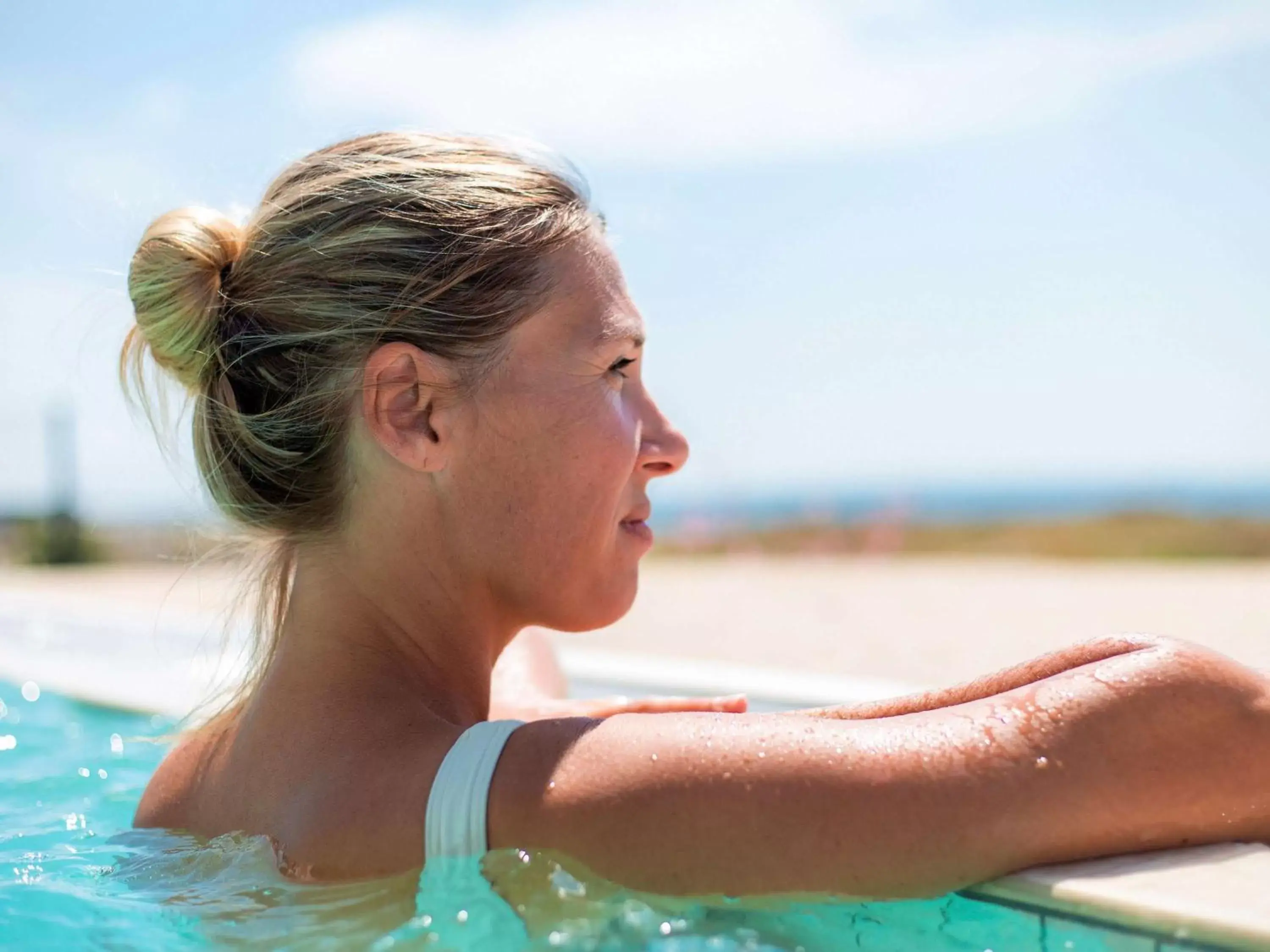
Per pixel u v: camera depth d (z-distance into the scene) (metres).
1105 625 3.96
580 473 1.12
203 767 1.23
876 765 0.88
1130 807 0.89
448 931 0.91
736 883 0.87
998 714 0.92
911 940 0.89
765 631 4.34
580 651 3.15
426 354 1.08
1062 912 0.85
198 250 1.14
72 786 1.73
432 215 1.09
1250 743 0.92
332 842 1.00
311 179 1.13
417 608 1.13
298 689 1.12
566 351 1.12
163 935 0.98
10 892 1.11
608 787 0.91
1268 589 5.15
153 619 3.95
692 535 16.50
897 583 6.91
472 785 0.95
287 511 1.14
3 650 3.50
